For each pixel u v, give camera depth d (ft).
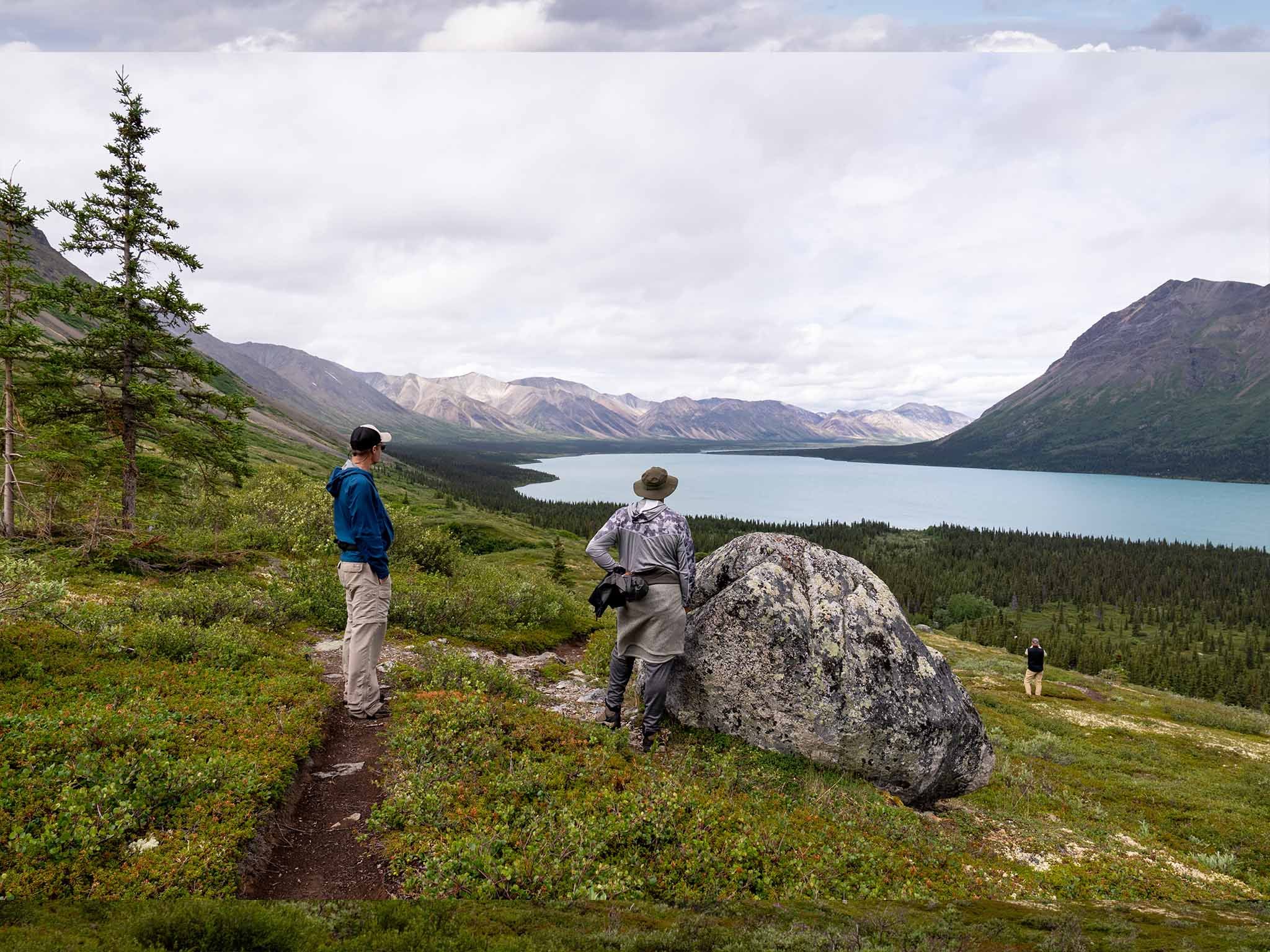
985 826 25.57
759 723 24.47
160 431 61.05
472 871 13.23
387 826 15.14
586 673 34.60
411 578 50.47
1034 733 74.38
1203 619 541.75
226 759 16.19
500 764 18.71
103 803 13.47
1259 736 101.76
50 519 45.14
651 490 23.25
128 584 36.04
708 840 16.51
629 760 21.08
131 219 57.88
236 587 34.78
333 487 22.34
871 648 24.76
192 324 63.21
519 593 47.03
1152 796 47.47
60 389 55.47
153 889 11.25
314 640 31.71
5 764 13.97
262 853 13.97
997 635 383.24
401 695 23.50
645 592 22.15
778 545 27.32
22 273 50.37
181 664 23.35
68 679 19.84
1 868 11.16
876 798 23.00
